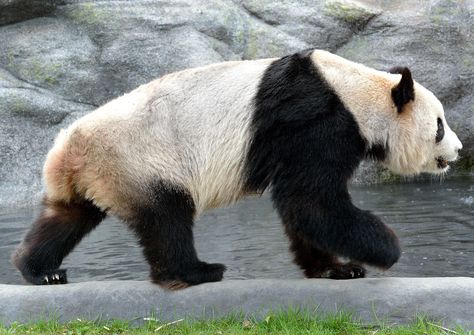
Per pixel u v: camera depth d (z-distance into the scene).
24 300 10.22
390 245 10.30
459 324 9.45
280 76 10.48
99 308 10.18
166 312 10.12
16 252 11.33
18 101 23.39
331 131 10.18
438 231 16.02
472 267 13.02
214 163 10.62
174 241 10.41
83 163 10.41
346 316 9.62
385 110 10.70
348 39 25.86
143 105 10.59
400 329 9.33
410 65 25.16
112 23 24.77
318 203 10.16
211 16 25.23
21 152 23.20
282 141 10.29
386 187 23.06
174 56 24.42
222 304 10.04
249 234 16.53
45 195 11.36
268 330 9.52
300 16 25.66
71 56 24.36
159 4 25.27
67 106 23.92
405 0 26.66
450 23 25.52
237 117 10.56
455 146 11.48
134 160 10.31
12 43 24.50
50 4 24.89
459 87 25.19
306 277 11.72
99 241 16.53
